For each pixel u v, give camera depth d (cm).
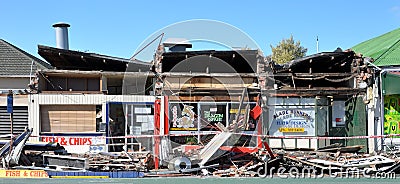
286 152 1553
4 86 2022
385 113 1738
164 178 1212
